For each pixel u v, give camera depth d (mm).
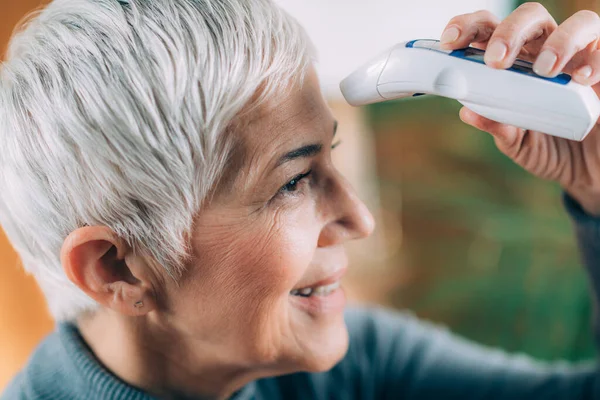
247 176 522
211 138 502
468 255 1606
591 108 445
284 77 515
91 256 542
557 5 1293
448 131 1683
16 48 566
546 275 1389
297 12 1383
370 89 536
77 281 549
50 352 720
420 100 1725
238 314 578
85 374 642
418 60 502
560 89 445
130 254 550
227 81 492
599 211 700
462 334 1512
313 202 580
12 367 1176
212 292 568
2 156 553
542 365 848
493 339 1443
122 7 513
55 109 512
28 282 1142
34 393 673
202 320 586
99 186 519
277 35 517
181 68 489
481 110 485
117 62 494
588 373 785
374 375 876
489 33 533
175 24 495
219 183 523
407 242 1756
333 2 1396
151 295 577
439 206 1668
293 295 617
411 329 920
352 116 1807
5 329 1148
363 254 1869
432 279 1690
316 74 554
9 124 540
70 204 538
